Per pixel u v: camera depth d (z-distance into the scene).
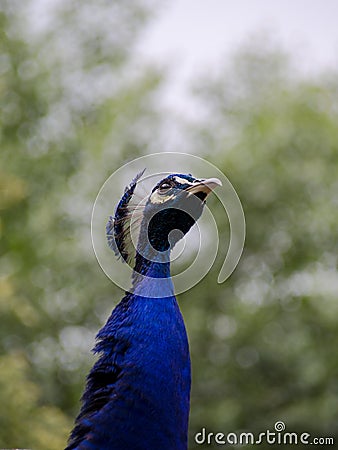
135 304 6.88
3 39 27.14
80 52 28.75
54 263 27.62
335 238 27.62
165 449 6.43
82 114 28.84
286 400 26.62
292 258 28.00
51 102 28.16
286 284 27.97
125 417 6.40
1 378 18.34
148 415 6.44
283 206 27.75
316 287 27.61
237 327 27.91
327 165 27.75
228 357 27.80
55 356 27.61
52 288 27.97
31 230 27.00
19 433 18.28
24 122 27.91
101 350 6.79
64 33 28.53
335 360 26.70
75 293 28.06
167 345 6.66
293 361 27.05
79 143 27.92
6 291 20.89
